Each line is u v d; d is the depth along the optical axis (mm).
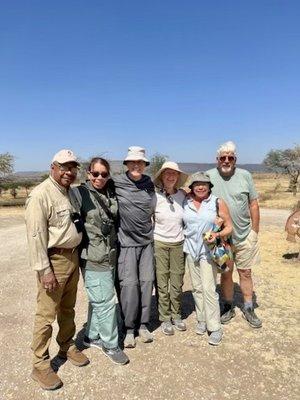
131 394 3514
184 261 4641
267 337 4594
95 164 3799
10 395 3492
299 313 5316
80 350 4207
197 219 4383
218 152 4605
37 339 3564
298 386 3680
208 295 4418
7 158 38312
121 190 4078
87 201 3809
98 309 3945
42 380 3576
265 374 3852
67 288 3725
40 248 3355
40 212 3328
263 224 14422
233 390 3598
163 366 3943
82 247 3871
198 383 3684
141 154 4066
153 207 4285
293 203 25578
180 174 4473
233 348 4320
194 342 4430
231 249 4695
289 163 41906
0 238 11953
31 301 5812
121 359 3941
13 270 7668
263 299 5828
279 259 8367
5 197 41031
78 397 3469
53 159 3408
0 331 4746
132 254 4207
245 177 4652
